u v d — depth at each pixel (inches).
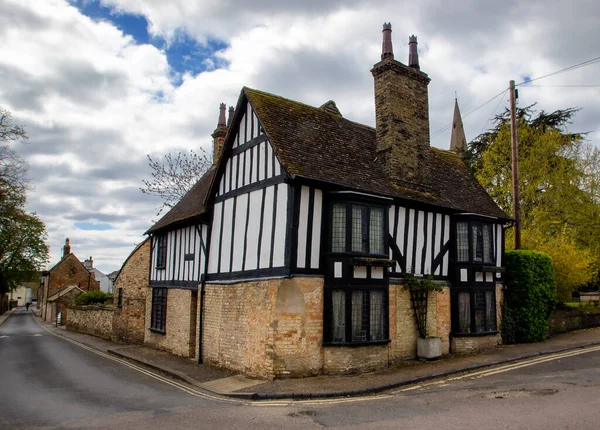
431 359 494.6
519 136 956.0
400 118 546.3
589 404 296.2
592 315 755.4
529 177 941.2
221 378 443.8
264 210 467.5
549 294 631.8
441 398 332.8
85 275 2102.6
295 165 431.5
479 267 563.8
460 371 434.3
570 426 251.9
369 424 272.5
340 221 451.2
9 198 1135.6
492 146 1004.6
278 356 415.5
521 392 338.3
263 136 484.4
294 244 426.3
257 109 484.1
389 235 498.3
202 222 579.2
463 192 626.2
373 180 492.7
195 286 591.8
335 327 438.9
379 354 454.3
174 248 679.7
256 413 313.0
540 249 761.6
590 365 441.7
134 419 301.3
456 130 1641.2
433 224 549.6
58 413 321.1
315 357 430.0
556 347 554.3
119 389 413.7
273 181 460.1
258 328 440.8
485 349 561.6
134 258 815.7
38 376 487.8
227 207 536.4
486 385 370.9
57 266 2038.6
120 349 703.7
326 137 522.3
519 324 611.5
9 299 3408.0
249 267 478.6
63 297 1674.5
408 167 541.0
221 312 514.0
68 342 890.1
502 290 621.9
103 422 295.3
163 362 559.8
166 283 692.1
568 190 936.9
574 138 1009.5
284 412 313.1
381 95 555.2
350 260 440.1
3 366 562.3
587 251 805.2
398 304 497.0
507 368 446.3
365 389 364.8
